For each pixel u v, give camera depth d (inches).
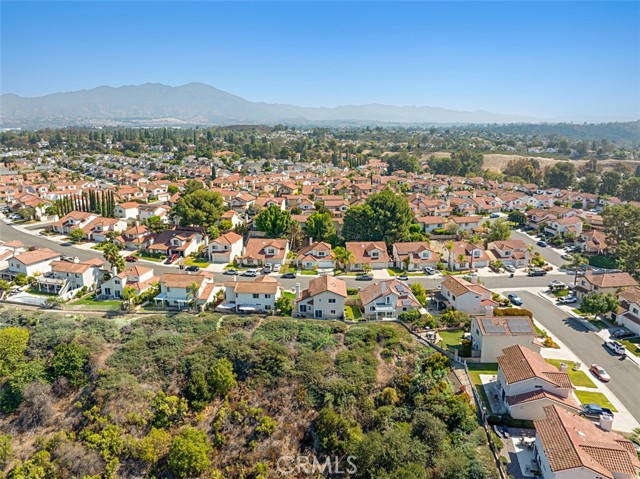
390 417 1964.8
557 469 1498.5
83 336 2493.8
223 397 2198.6
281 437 1993.1
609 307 2763.3
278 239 4188.0
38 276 3417.8
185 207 4458.7
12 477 1859.0
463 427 1851.6
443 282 3218.5
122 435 2025.1
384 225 4284.0
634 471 1499.8
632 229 4010.8
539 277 3668.8
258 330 2564.0
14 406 2217.0
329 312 2817.4
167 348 2417.6
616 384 2171.5
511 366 2058.3
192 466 1855.3
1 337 2415.1
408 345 2437.3
